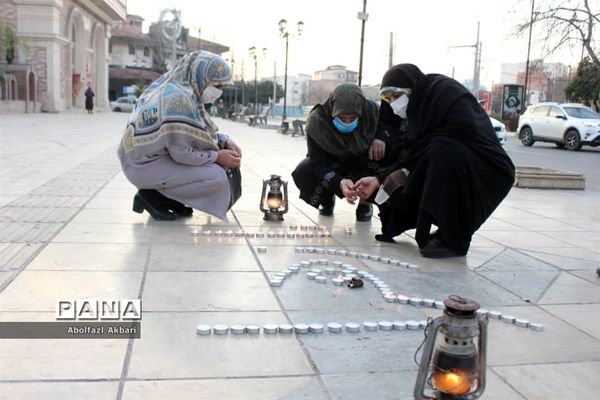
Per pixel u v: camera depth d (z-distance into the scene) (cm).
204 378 243
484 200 452
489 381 254
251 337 287
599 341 306
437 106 456
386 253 467
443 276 411
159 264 394
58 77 3183
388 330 306
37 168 864
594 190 1010
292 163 1150
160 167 505
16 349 260
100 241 448
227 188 528
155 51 6203
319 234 517
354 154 554
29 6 3012
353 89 524
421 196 456
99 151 1180
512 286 396
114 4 3991
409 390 241
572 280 417
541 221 662
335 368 258
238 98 7006
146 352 263
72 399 221
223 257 422
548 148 2219
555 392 247
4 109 2656
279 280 368
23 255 400
